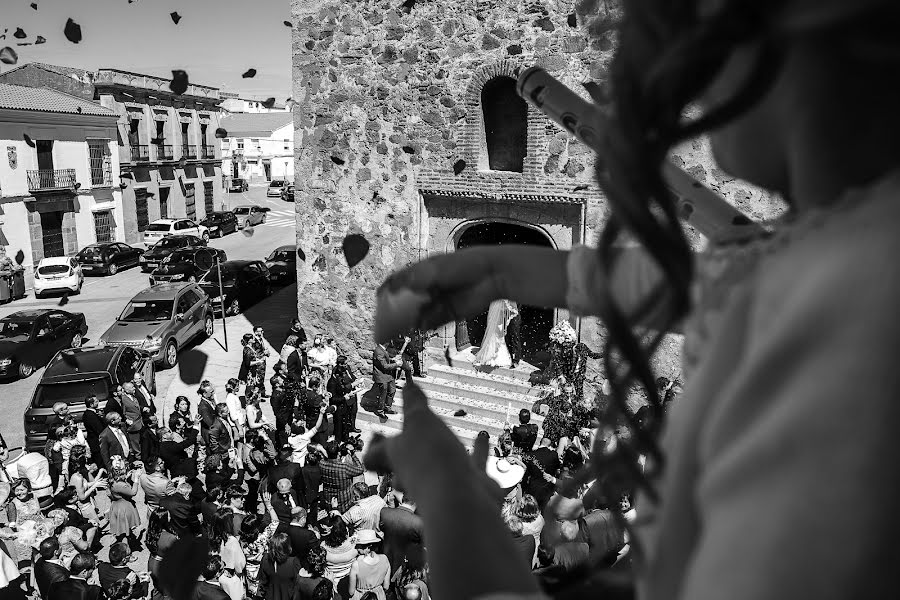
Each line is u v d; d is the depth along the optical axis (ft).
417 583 23.85
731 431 1.30
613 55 1.41
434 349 49.19
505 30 41.55
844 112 1.27
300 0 47.91
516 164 44.68
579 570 2.25
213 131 161.99
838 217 1.27
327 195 50.01
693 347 1.59
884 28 1.13
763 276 1.40
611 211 1.42
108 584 25.95
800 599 1.06
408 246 47.80
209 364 63.62
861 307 1.13
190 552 15.28
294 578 24.67
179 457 37.58
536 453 31.55
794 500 1.10
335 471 33.27
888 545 1.02
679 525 1.48
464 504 2.02
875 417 1.06
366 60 46.50
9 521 32.22
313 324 52.70
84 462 38.04
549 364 43.70
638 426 1.59
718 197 2.34
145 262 109.70
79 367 49.57
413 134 45.91
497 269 2.83
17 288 90.84
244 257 119.03
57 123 108.78
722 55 1.21
